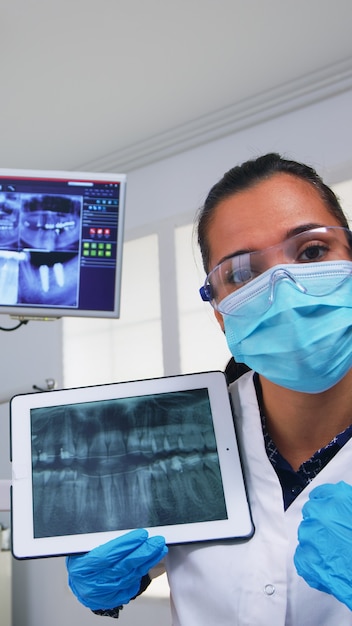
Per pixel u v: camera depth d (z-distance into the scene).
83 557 0.77
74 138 2.80
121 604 0.86
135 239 2.98
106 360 2.96
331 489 0.72
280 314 0.74
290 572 0.76
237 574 0.78
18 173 1.45
